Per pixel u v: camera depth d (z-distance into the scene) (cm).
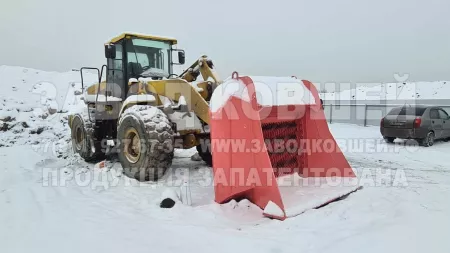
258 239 292
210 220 347
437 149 899
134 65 626
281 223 327
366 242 278
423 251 260
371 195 405
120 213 374
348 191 407
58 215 368
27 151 807
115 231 317
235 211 365
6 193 456
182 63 677
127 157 526
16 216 367
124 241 294
